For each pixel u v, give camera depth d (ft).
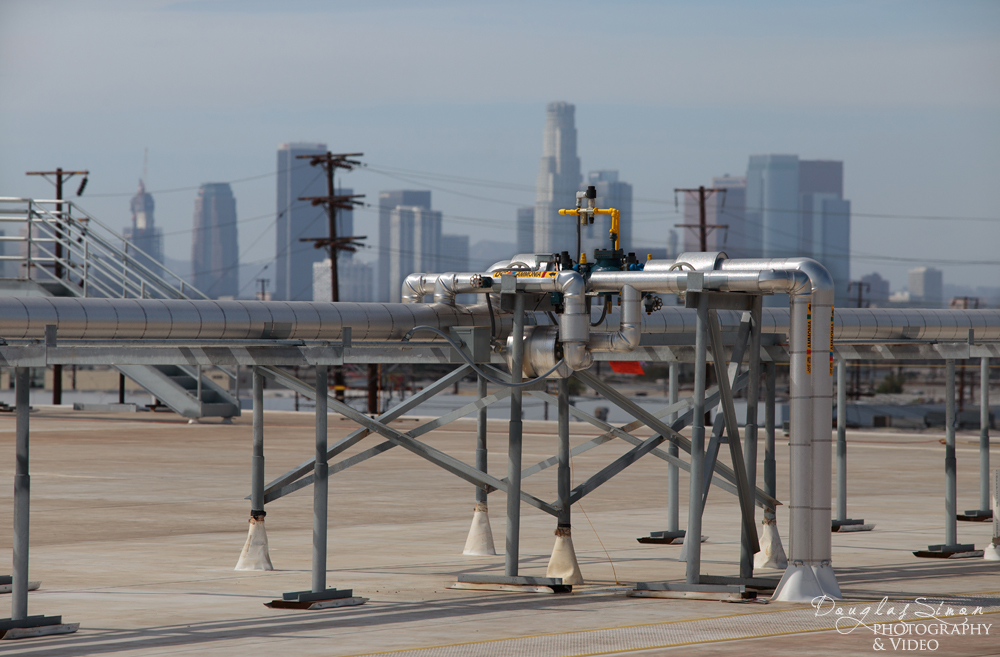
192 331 71.05
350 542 107.96
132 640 64.08
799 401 75.72
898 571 90.74
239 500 143.02
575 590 80.74
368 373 358.02
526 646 61.87
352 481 167.63
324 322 76.07
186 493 150.30
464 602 76.38
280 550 102.37
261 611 73.20
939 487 164.55
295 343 74.02
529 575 86.84
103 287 258.57
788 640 63.16
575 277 77.10
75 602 76.59
